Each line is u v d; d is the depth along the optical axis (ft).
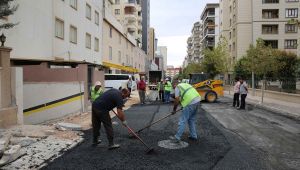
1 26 35.04
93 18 108.58
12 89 33.40
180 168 20.03
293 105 65.16
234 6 182.39
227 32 198.39
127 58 185.06
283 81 80.59
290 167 20.42
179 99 27.48
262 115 48.85
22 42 56.44
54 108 46.80
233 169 19.88
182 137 29.35
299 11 169.17
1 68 31.65
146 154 23.35
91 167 20.34
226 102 73.51
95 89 38.75
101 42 120.47
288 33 170.09
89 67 66.74
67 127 32.81
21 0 55.77
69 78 51.57
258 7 170.71
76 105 50.83
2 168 20.06
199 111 52.26
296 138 29.96
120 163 21.15
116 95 24.84
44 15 66.44
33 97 44.55
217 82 72.79
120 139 28.50
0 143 22.98
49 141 26.99
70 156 22.89
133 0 279.69
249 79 115.85
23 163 21.09
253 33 170.71
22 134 28.48
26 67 50.93
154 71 158.81
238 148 25.32
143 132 31.86
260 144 26.99
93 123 25.90
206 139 28.58
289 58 125.49
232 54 186.29
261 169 19.93
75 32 89.56
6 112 31.71
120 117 24.93
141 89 67.26
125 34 171.73
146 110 53.88
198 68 225.15
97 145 26.21
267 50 80.89
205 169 19.84
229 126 36.50
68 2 82.79
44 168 20.17
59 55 76.33
